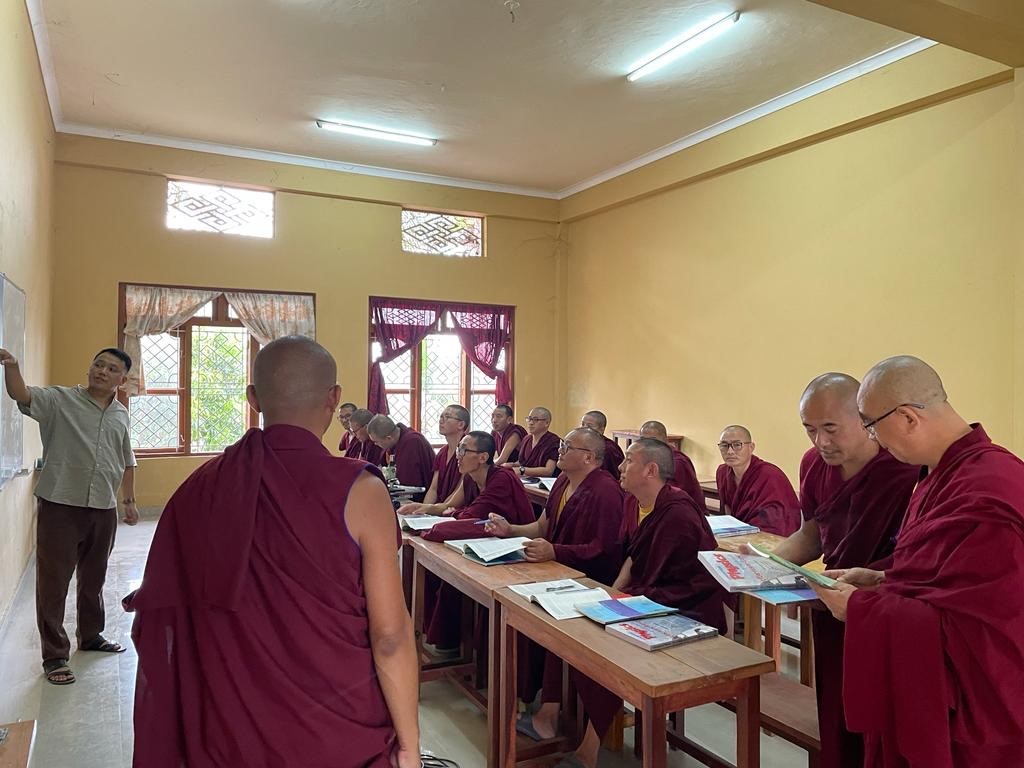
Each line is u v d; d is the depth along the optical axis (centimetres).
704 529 243
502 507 326
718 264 604
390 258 736
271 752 109
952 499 146
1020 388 372
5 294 303
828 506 205
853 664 151
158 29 437
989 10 331
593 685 221
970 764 141
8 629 361
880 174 471
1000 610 134
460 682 294
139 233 637
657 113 568
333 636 112
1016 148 379
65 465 306
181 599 114
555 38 446
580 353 793
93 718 269
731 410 589
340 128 608
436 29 436
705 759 227
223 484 114
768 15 416
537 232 810
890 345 464
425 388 770
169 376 659
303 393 122
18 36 359
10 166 341
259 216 689
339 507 114
